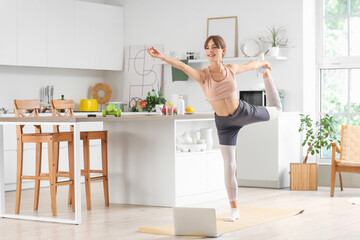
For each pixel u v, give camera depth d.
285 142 8.04
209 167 6.81
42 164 8.09
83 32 9.27
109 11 9.69
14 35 8.31
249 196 7.16
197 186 6.64
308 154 8.52
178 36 9.46
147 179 6.48
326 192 7.51
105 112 5.75
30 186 8.04
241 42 8.76
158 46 9.66
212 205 6.47
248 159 8.13
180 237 4.73
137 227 5.16
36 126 6.08
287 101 8.47
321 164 8.44
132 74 9.89
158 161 6.41
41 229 5.11
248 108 5.15
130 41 9.92
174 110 6.69
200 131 6.98
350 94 8.54
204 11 9.19
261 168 8.03
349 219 5.52
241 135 8.18
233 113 5.13
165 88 9.63
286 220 5.47
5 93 8.74
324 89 8.73
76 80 9.80
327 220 5.46
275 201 6.72
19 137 5.85
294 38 8.41
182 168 6.42
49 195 7.23
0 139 5.83
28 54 8.50
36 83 9.18
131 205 6.48
